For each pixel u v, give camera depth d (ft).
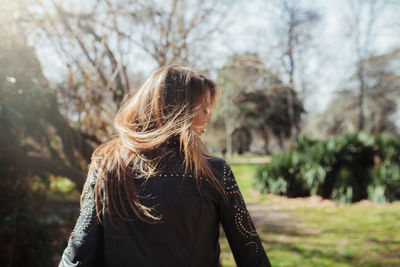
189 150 2.99
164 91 3.31
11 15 10.29
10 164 11.04
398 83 95.81
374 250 14.97
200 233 2.88
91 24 9.63
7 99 11.45
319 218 22.20
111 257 2.80
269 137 119.03
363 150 28.66
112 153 3.12
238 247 3.09
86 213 2.91
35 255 10.91
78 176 10.98
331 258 14.20
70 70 9.76
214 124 65.62
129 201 2.82
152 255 2.75
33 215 12.16
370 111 120.06
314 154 29.30
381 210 23.81
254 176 34.01
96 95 9.78
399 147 28.50
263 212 24.71
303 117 99.45
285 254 14.97
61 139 11.87
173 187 2.88
